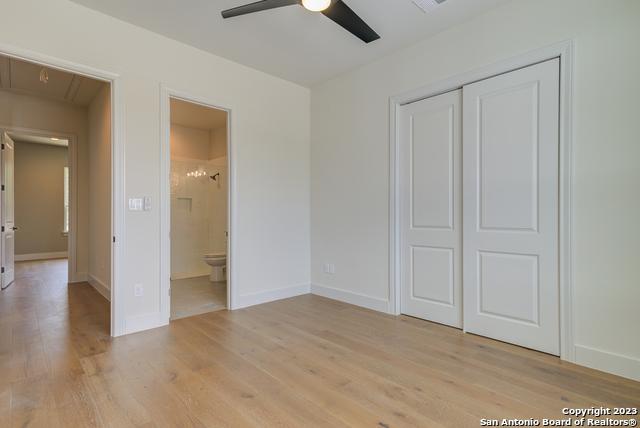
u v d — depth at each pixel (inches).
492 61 105.9
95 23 106.1
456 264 118.5
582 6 89.0
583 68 88.8
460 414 68.5
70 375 83.7
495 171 106.7
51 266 259.6
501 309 105.8
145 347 101.5
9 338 108.7
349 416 67.7
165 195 121.0
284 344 104.6
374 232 142.1
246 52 133.0
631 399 73.5
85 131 202.7
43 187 306.7
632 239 82.1
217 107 137.1
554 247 94.6
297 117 165.6
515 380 82.0
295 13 107.3
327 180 162.4
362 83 146.0
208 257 201.3
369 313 137.0
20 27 93.6
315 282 168.2
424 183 127.0
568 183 91.0
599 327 86.7
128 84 112.8
